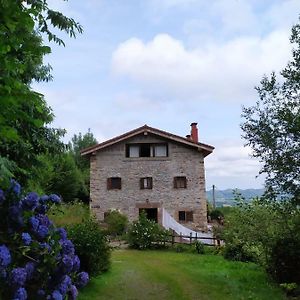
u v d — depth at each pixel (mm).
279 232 10906
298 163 8742
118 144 24797
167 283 10352
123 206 24141
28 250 3756
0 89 2555
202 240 20172
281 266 10250
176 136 24328
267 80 9266
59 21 4301
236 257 14906
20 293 3367
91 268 10141
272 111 9250
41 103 2824
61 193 31766
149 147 25047
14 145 7148
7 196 3996
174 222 22750
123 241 20703
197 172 24406
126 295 9094
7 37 2736
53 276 3900
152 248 18703
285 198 9070
